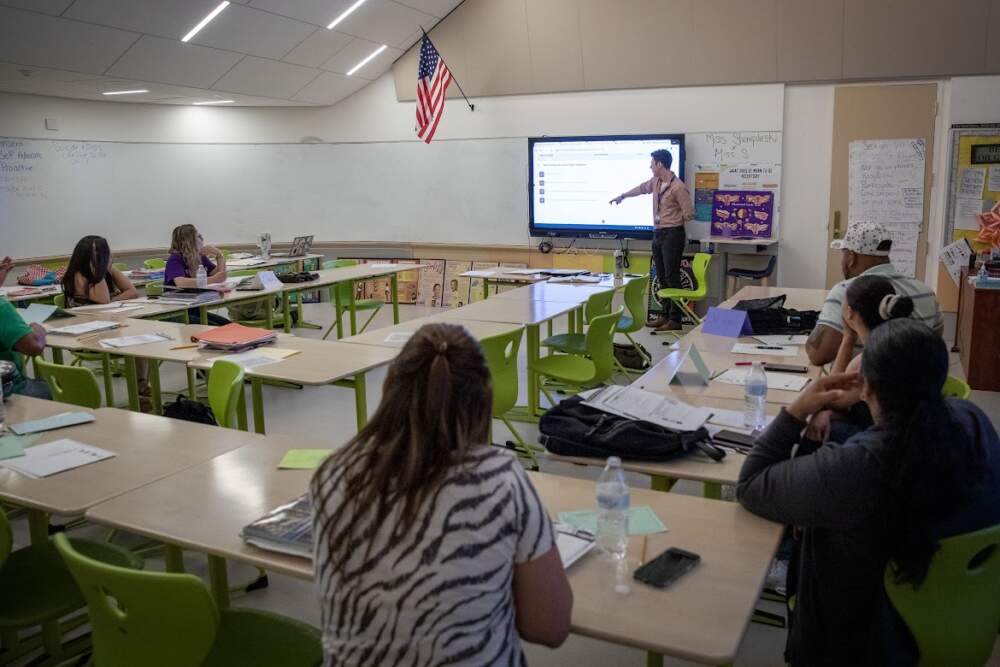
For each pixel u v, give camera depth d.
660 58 7.88
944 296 7.29
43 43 6.21
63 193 8.42
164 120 9.23
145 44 6.77
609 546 1.79
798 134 7.62
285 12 7.05
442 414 1.25
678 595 1.59
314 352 4.00
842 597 1.73
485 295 6.90
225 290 6.17
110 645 1.71
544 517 1.29
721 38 7.59
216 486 2.19
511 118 8.82
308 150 9.85
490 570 1.22
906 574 1.64
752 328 4.11
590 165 8.41
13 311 3.61
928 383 1.60
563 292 5.89
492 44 8.59
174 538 1.89
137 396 4.56
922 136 7.23
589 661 2.55
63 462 2.38
